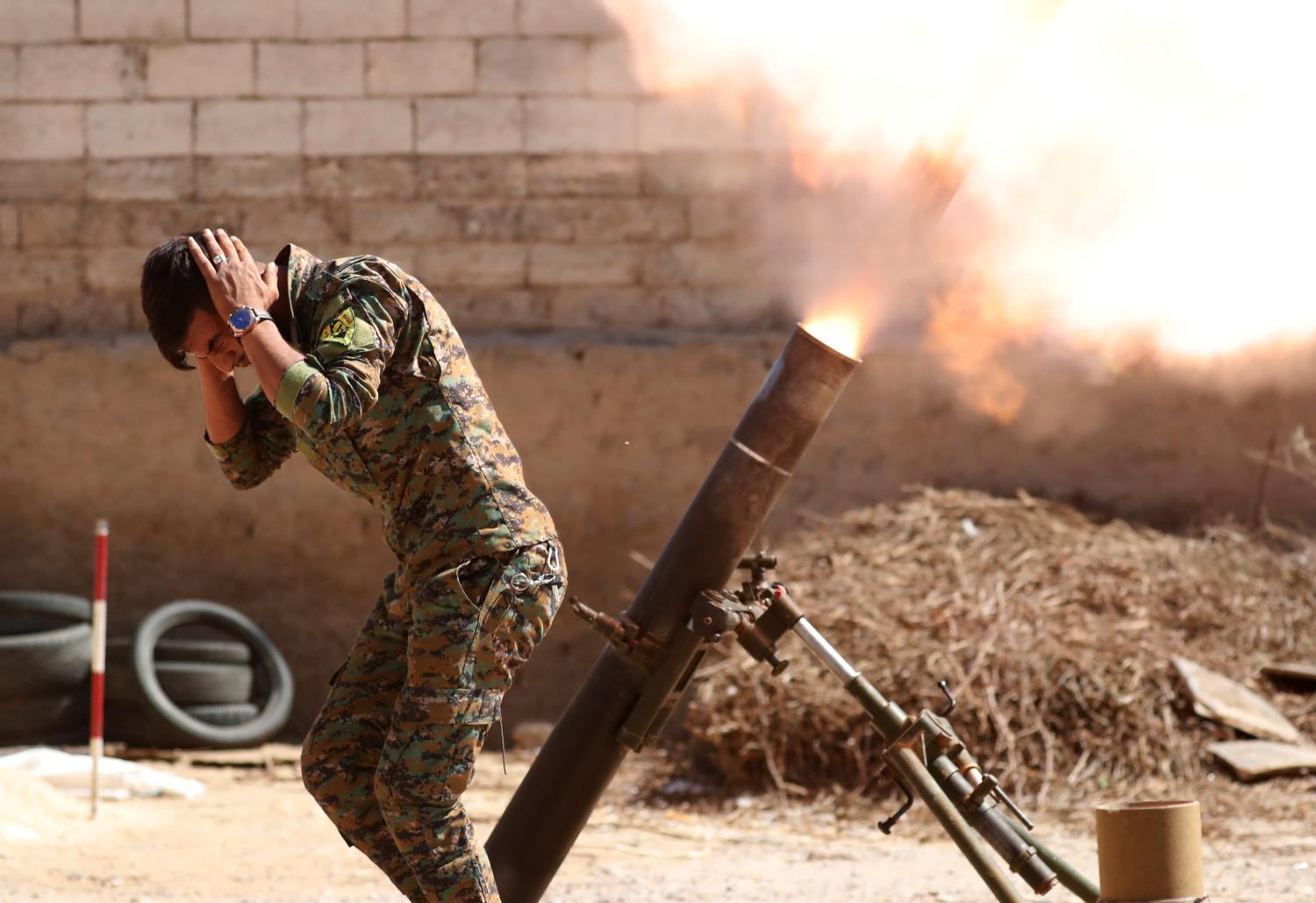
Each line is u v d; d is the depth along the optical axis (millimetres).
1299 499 30500
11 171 31375
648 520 30766
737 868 18406
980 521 28031
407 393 9836
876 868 18219
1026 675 22781
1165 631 24844
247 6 31172
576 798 11555
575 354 30875
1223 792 21406
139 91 31281
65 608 28344
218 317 9836
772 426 11375
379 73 31250
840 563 26641
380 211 31328
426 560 9914
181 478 30875
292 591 30797
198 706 28062
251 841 20234
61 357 30812
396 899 16484
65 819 20781
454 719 9789
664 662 11180
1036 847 10625
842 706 22766
